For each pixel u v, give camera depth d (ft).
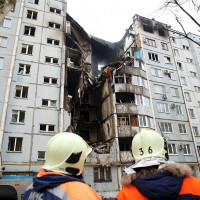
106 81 83.51
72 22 94.53
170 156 74.74
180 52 107.86
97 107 87.76
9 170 51.13
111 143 68.90
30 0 80.64
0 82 60.39
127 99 80.64
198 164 77.15
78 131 83.10
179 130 82.89
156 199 5.27
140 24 102.17
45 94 65.16
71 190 4.65
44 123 60.90
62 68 71.20
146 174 5.95
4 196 7.13
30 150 55.67
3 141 53.72
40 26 76.74
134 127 70.79
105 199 58.08
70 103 75.00
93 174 61.11
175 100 89.51
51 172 5.24
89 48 104.12
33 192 5.20
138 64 87.35
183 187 5.40
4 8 24.25
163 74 93.50
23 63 66.95
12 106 59.16
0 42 66.64
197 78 104.01
